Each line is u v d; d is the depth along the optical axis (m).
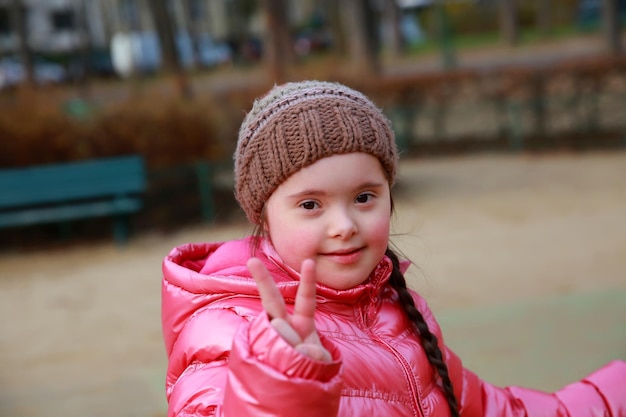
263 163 1.64
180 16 50.94
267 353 1.29
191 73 30.78
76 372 4.38
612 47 20.33
